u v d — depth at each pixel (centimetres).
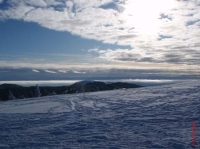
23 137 992
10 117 1497
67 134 994
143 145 786
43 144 872
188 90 2109
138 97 1994
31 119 1392
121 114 1344
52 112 1597
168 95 1916
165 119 1138
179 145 752
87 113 1462
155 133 916
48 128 1129
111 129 1027
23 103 2266
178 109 1335
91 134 966
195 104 1420
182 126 991
